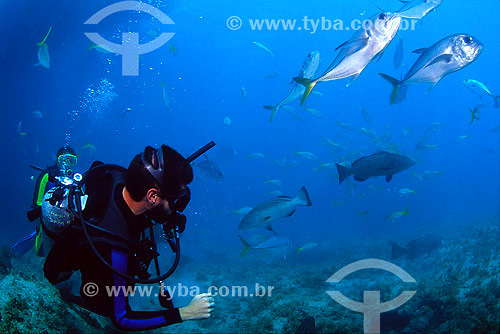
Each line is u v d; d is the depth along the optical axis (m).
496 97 8.39
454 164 87.56
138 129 70.12
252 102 97.88
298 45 76.69
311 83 2.63
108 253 1.44
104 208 1.52
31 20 17.25
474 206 25.86
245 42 68.00
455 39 3.01
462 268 7.82
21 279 5.17
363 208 29.33
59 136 36.06
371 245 14.64
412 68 3.03
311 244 7.79
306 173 66.00
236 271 11.73
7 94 26.14
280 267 12.20
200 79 84.25
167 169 1.48
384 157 4.57
